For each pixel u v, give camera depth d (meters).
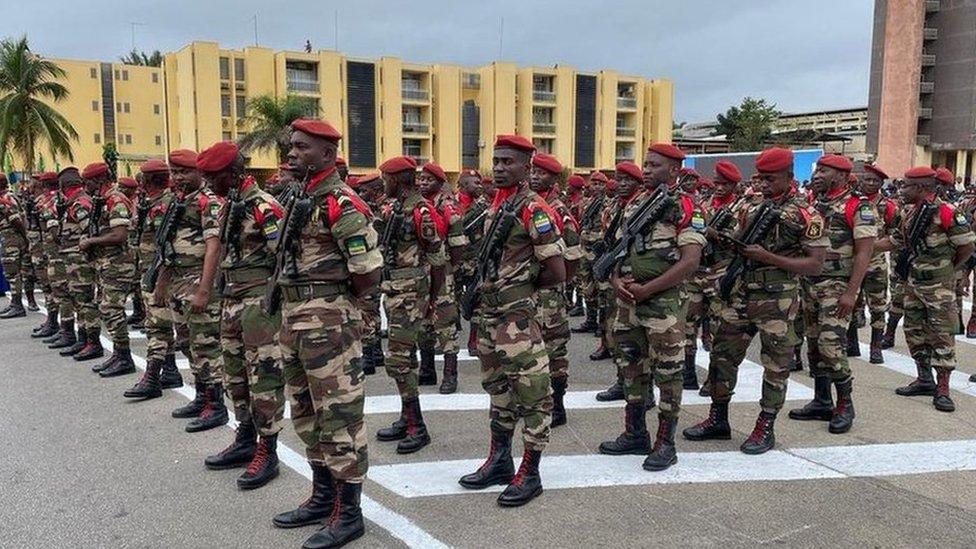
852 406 5.76
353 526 3.91
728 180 6.62
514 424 4.64
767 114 66.62
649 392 5.20
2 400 6.56
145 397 6.59
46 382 7.17
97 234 7.27
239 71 42.47
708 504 4.33
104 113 50.97
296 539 3.97
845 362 5.63
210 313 5.72
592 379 7.37
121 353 7.48
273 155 37.28
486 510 4.27
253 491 4.60
